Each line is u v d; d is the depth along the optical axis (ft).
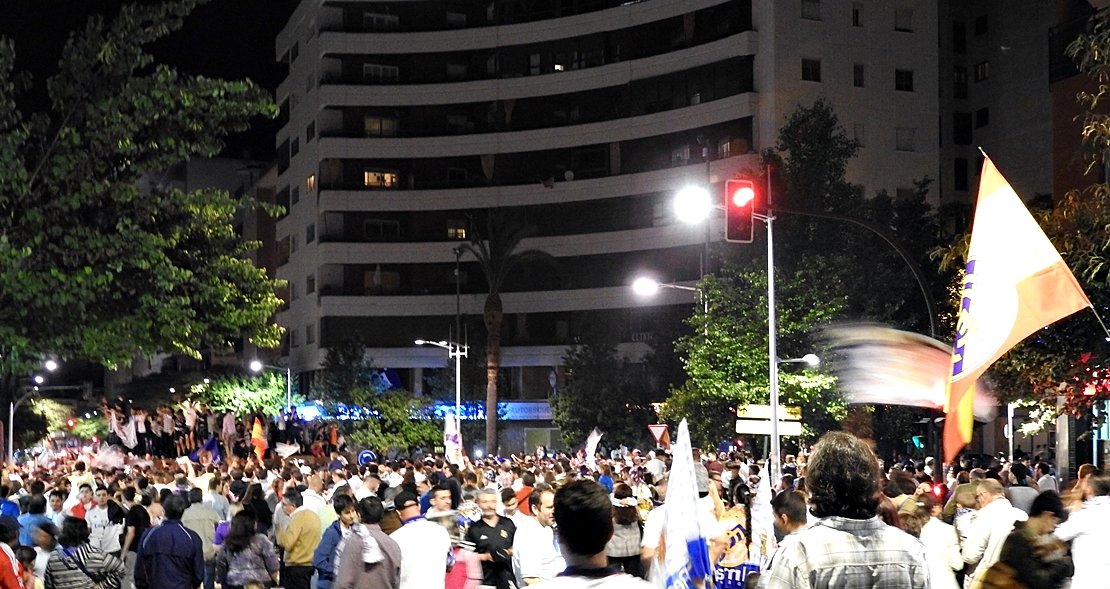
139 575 41.37
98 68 46.96
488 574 43.09
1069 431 100.17
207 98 48.39
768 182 66.33
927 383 51.88
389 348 248.93
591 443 109.60
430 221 250.78
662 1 226.38
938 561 33.22
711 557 37.32
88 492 56.90
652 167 228.84
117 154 46.68
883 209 140.05
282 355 283.38
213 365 323.98
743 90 212.84
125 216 46.34
